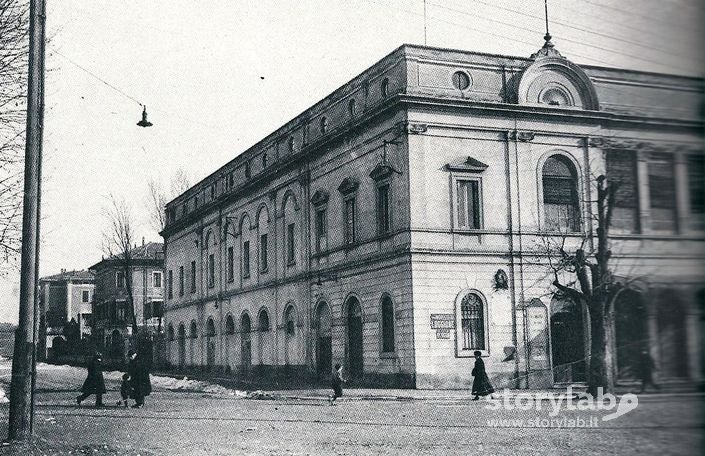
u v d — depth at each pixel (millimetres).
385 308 33188
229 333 54438
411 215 30984
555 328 32531
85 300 115812
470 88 32500
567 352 32094
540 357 31656
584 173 32719
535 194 32562
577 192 32781
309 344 40250
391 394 28359
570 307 32531
